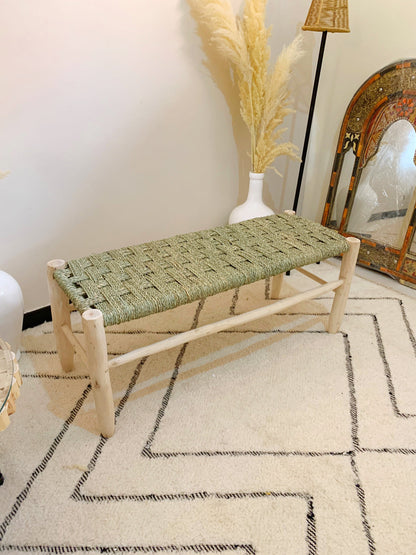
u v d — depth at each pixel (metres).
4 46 1.04
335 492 0.87
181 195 1.64
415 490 0.88
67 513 0.82
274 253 1.13
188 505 0.84
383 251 1.71
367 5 1.59
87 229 1.41
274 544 0.77
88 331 0.83
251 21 1.37
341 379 1.18
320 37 1.79
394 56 1.58
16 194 1.20
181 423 1.03
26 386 1.13
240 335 1.36
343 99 1.79
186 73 1.43
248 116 1.54
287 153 1.63
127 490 0.87
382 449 0.97
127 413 1.06
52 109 1.17
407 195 1.60
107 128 1.31
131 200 1.48
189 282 0.98
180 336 0.99
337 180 1.82
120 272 1.03
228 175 1.77
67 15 1.10
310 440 0.99
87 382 1.15
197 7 1.35
